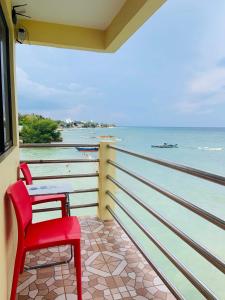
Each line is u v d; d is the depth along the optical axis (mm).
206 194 7227
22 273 1842
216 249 4332
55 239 1507
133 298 1604
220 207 6125
